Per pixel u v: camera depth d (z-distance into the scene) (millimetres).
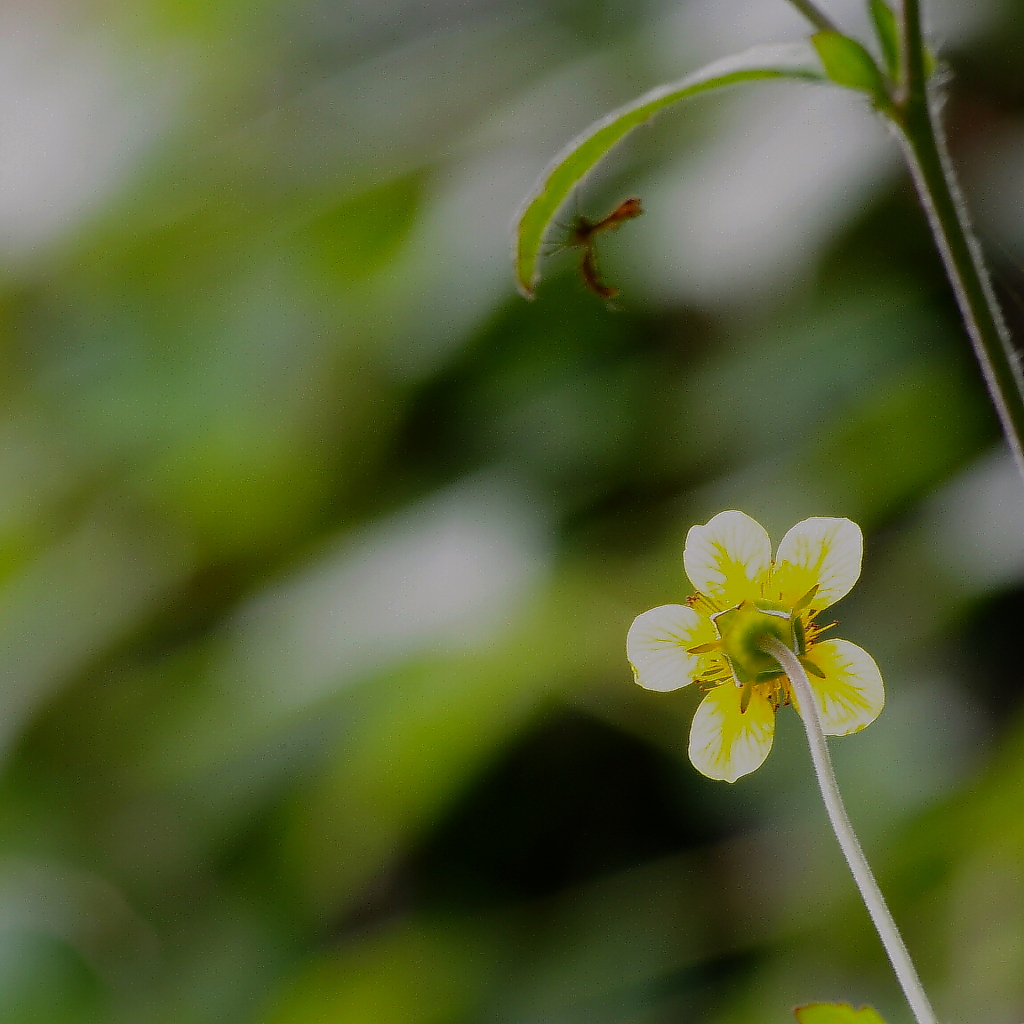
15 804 730
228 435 738
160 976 697
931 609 555
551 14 704
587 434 648
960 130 543
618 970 637
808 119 520
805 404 597
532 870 702
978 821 500
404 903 712
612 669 608
